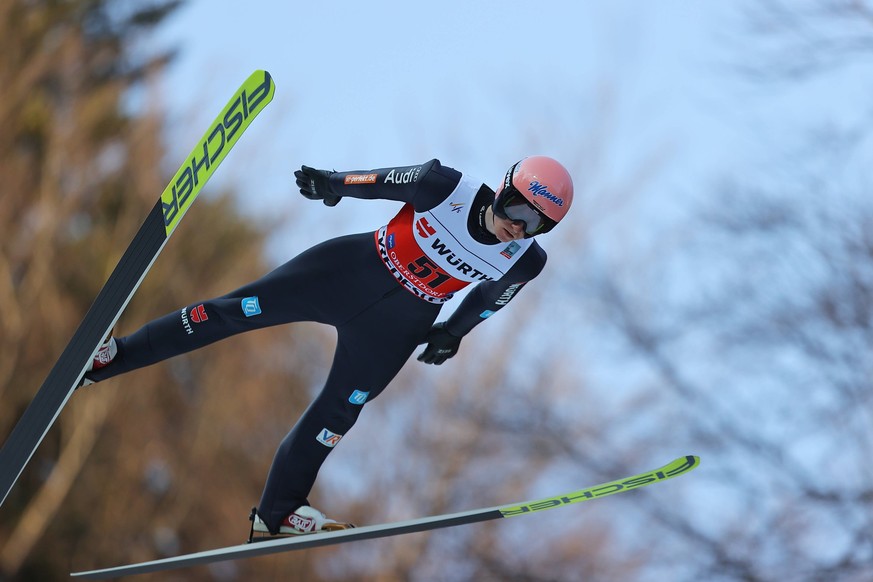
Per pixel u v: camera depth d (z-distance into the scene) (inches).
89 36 2581.2
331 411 610.5
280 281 590.6
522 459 2038.6
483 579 2012.8
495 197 549.0
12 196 2325.3
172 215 568.7
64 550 2341.3
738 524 1658.5
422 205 561.3
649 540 1777.8
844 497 1582.2
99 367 599.2
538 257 585.3
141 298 2347.4
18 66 2374.5
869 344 1617.9
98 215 2471.7
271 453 2359.7
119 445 2327.8
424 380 2134.6
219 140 550.0
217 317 594.2
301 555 2193.7
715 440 1707.7
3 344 2257.6
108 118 2493.8
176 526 2322.8
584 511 1939.0
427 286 577.3
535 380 2043.6
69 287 2386.8
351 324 590.2
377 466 2154.3
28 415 604.4
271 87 530.9
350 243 586.9
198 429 2321.6
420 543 2089.1
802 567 1581.0
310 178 604.4
